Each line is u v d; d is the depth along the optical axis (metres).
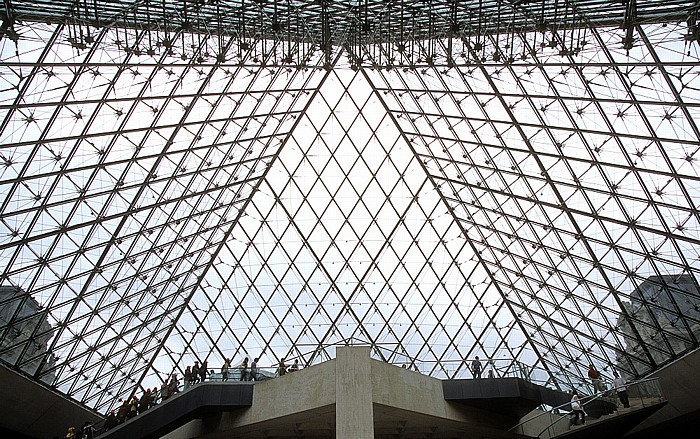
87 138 22.94
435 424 26.59
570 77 22.22
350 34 25.25
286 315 38.41
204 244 37.53
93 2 18.80
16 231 23.38
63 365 30.52
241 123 31.58
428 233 37.66
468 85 27.02
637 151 22.55
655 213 23.89
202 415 25.88
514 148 27.88
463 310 37.19
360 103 36.78
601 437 24.34
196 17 21.58
